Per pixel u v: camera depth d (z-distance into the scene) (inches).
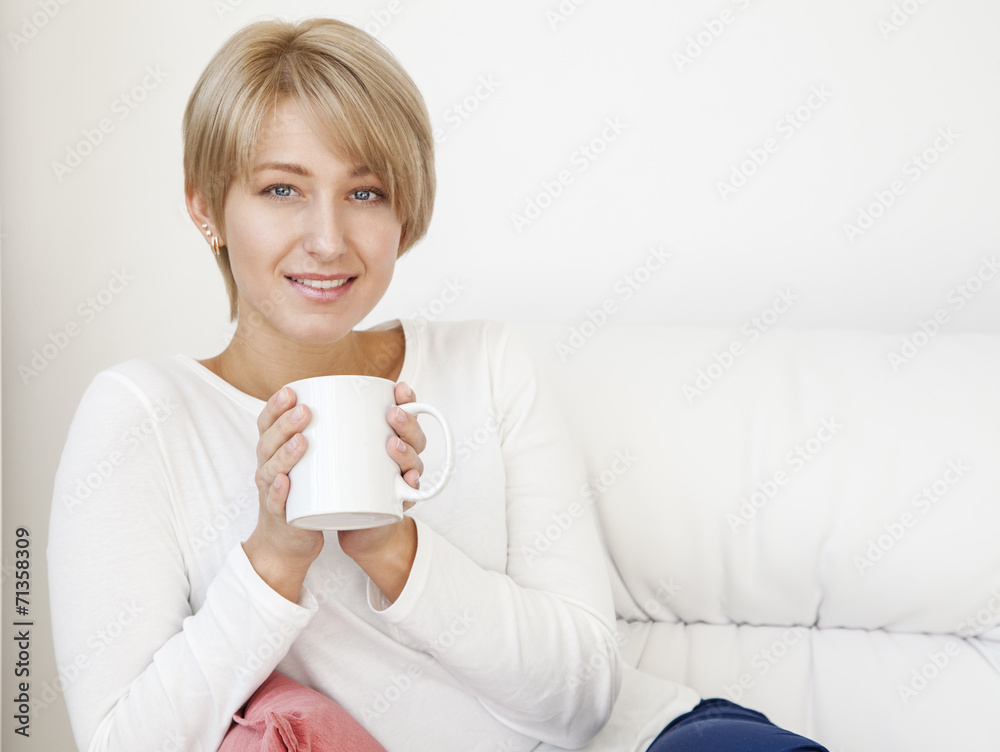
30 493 64.3
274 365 39.2
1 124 63.6
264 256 34.9
